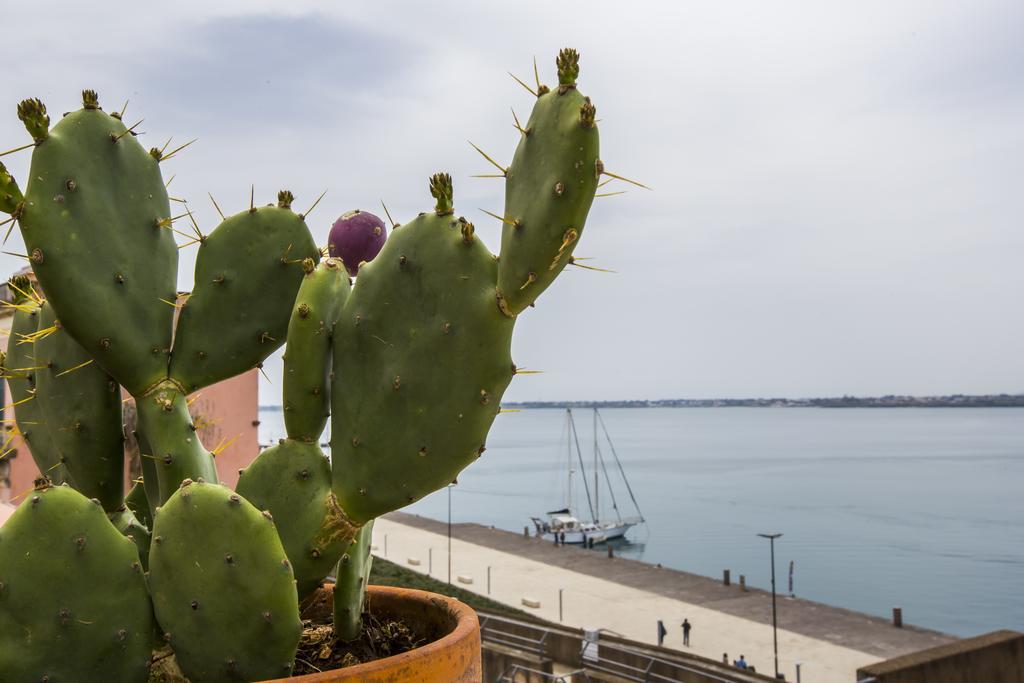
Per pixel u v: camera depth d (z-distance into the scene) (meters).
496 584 47.72
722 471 159.00
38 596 1.61
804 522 97.06
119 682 1.68
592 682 10.12
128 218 2.08
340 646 2.15
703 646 36.00
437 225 1.92
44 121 1.97
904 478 144.88
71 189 1.98
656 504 114.00
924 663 15.91
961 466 168.00
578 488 135.62
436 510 110.69
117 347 2.04
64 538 1.63
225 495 1.68
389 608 2.33
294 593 1.69
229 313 2.19
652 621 40.22
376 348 1.95
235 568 1.65
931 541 84.50
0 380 6.50
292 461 2.01
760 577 68.31
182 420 2.11
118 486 2.23
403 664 1.59
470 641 1.81
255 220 2.23
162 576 1.69
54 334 2.21
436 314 1.89
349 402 1.98
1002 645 16.59
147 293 2.09
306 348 1.99
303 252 2.26
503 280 1.82
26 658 1.61
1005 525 94.00
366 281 1.98
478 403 1.89
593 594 45.66
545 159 1.69
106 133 2.06
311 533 1.98
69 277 1.96
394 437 1.92
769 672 32.47
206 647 1.68
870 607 58.28
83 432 2.17
